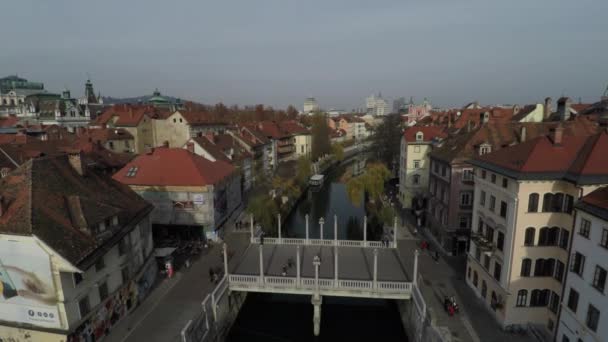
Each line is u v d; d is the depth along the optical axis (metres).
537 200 27.23
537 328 28.12
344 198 83.62
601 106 63.81
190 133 91.69
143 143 95.19
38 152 52.44
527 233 27.72
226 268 34.19
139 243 33.66
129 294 31.19
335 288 33.12
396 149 94.00
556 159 27.23
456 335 28.00
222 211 51.69
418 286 34.31
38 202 24.53
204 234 47.28
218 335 31.14
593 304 22.28
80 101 157.62
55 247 22.53
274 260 39.66
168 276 37.62
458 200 43.38
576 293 24.17
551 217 27.36
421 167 64.31
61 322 23.55
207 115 102.50
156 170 48.47
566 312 25.08
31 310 23.75
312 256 40.53
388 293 32.75
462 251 44.12
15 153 48.88
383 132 98.50
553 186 26.97
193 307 31.81
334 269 35.56
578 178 24.58
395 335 34.28
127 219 31.16
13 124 102.38
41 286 23.19
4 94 161.25
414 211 61.94
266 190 79.19
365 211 69.88
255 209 55.88
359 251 42.09
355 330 35.03
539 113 60.34
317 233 59.44
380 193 66.69
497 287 29.92
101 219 26.95
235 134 85.88
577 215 24.19
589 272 22.83
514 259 28.00
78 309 24.53
